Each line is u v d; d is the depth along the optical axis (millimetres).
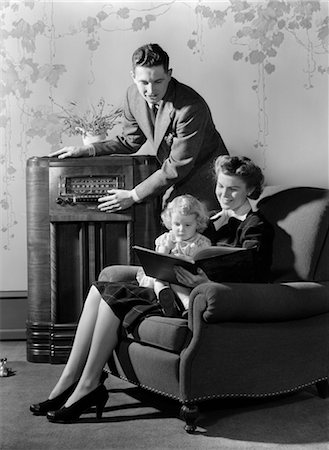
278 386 2619
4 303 4152
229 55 4082
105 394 2607
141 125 3621
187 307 2639
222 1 4070
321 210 2785
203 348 2406
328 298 2717
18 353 3797
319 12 4070
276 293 2549
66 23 4086
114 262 3562
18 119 4121
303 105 4094
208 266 2477
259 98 4094
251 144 4105
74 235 3572
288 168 4109
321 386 2834
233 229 2855
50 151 4117
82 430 2459
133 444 2307
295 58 4082
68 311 3564
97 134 3779
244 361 2512
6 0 4098
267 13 4066
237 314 2449
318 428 2461
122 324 2633
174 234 2820
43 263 3578
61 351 3510
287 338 2613
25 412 2680
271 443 2309
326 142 4102
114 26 4074
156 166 3582
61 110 4102
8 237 4148
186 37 4074
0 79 4113
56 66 4098
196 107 3422
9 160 4133
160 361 2451
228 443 2311
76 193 3535
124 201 3461
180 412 2439
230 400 2809
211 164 3576
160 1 4066
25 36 4102
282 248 2801
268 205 2932
